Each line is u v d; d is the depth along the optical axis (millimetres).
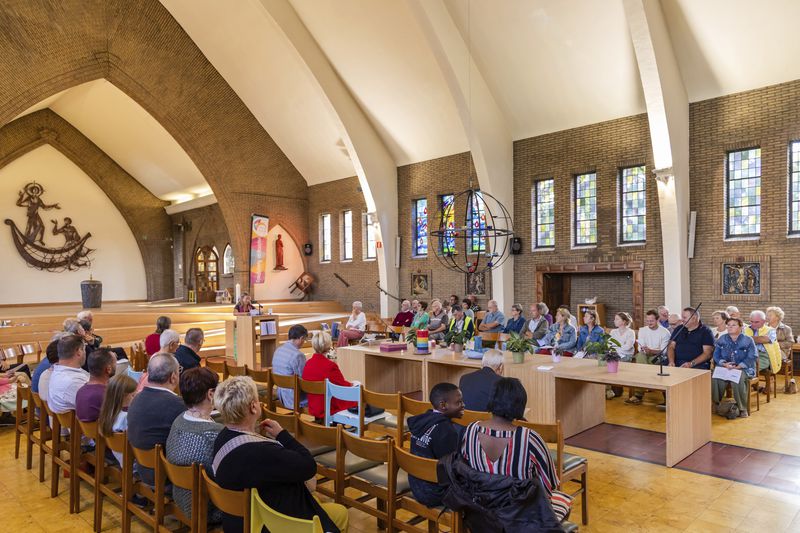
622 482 4566
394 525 3043
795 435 5852
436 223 14906
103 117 18625
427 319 10367
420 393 8086
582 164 12039
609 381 5164
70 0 12711
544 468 2471
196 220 22031
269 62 14852
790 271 9352
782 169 9398
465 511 2535
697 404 5406
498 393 2580
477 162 12633
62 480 4777
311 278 18656
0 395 6418
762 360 7254
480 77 12133
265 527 2354
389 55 12727
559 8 10078
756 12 8781
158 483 3041
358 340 10875
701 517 3887
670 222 10258
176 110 15367
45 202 19984
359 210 17250
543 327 9141
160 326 7457
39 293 19828
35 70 12414
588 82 11117
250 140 17156
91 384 3906
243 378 2703
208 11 14016
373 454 3150
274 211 17953
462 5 10914
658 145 9930
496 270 13211
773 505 4082
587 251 12039
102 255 21453
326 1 12188
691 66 10000
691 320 7207
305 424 3607
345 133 14531
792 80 9234
